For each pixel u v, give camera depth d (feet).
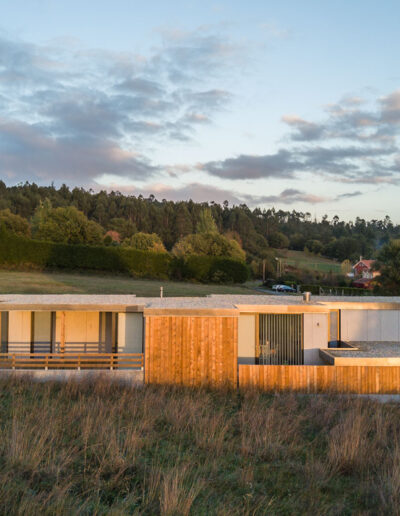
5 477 21.70
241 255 190.39
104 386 42.91
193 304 50.98
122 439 29.81
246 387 45.09
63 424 31.99
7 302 49.47
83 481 23.38
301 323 52.08
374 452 29.09
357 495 24.12
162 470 25.32
